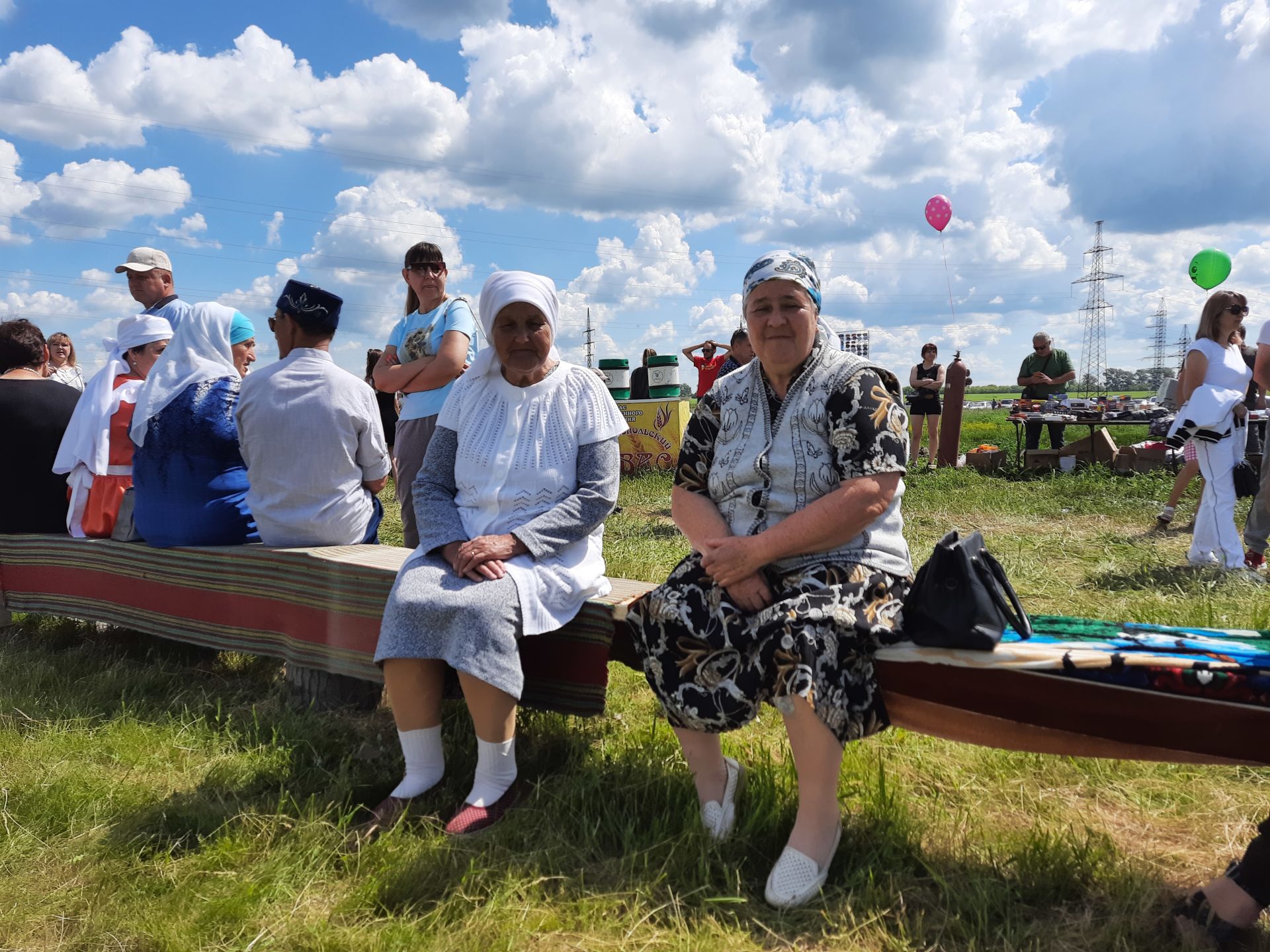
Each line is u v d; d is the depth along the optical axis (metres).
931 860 2.22
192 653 4.25
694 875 2.16
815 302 2.35
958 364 12.93
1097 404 11.86
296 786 2.73
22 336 4.82
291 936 1.95
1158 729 1.95
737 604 2.31
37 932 2.01
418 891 2.10
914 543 7.04
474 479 2.80
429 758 2.61
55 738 3.13
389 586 3.02
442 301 4.13
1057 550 6.64
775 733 3.13
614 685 3.71
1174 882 2.11
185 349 4.02
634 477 12.19
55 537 4.52
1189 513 8.20
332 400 3.60
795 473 2.34
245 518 3.97
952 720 2.19
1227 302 5.71
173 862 2.27
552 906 2.06
